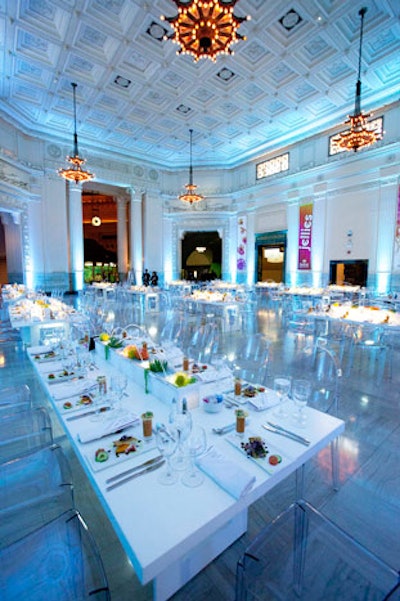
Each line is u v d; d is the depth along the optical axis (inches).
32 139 549.3
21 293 408.2
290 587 52.7
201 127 545.0
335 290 445.1
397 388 163.6
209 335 234.2
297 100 463.2
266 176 647.1
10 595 48.7
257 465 58.3
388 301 326.3
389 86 420.5
